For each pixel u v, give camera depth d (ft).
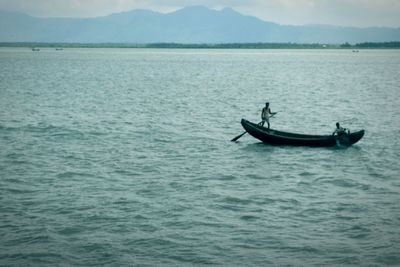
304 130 160.66
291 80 374.02
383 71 488.85
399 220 77.25
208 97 255.29
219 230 73.77
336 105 220.02
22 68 510.17
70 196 89.25
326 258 64.64
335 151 125.59
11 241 69.56
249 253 66.18
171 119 179.73
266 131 133.39
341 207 83.61
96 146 131.95
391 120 175.52
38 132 150.51
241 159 118.32
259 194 91.04
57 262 63.77
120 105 218.59
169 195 90.17
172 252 66.59
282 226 75.20
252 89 301.43
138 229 74.02
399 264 62.80
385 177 102.53
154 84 335.26
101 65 606.96
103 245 68.54
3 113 187.73
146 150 127.65
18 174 103.96
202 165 112.57
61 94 260.83
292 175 104.47
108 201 86.48
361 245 68.28
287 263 63.36
